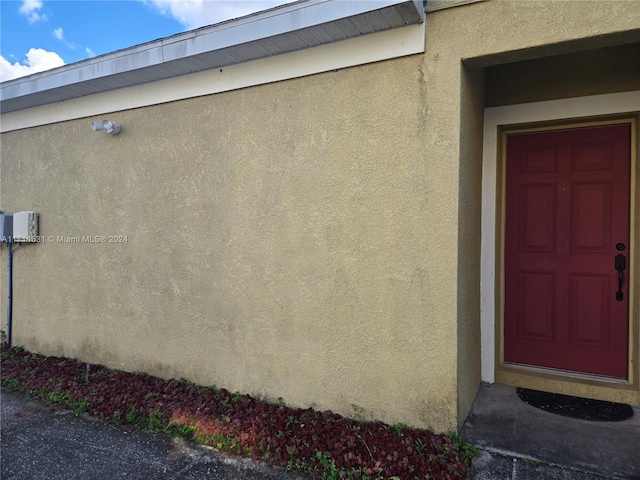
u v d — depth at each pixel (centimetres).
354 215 283
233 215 333
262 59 313
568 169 327
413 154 264
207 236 346
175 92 355
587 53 303
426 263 261
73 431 303
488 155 335
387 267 273
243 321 330
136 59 334
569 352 328
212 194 343
